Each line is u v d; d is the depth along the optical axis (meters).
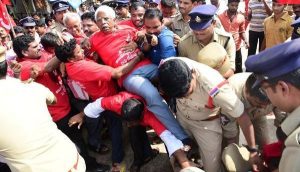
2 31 4.16
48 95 2.38
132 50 2.84
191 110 2.48
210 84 2.18
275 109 2.72
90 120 3.12
